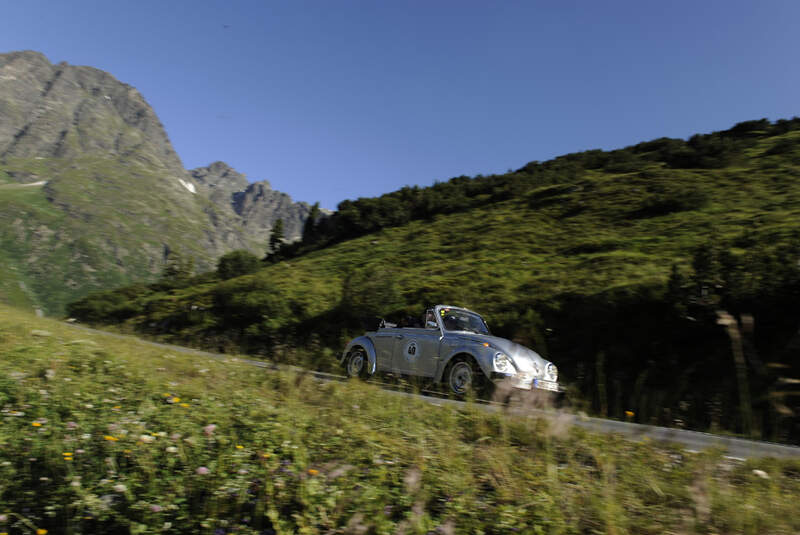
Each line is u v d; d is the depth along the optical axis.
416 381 9.02
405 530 2.62
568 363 12.80
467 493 3.14
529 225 36.91
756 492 3.27
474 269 26.97
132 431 3.89
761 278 11.88
